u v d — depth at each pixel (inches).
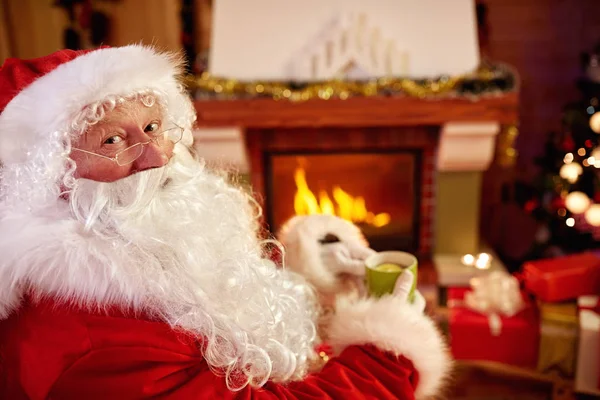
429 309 81.0
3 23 103.3
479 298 78.7
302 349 33.0
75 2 101.3
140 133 27.6
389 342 32.1
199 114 84.0
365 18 83.0
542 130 107.1
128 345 25.4
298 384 30.8
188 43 97.9
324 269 40.2
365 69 82.5
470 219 93.4
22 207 27.4
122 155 27.3
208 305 28.1
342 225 42.1
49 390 24.9
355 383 30.8
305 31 84.4
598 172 85.1
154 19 104.0
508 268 103.3
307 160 91.7
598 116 81.7
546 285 75.8
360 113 83.0
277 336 31.6
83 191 27.5
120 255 26.5
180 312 27.4
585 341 72.1
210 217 33.3
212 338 27.4
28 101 27.0
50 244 25.3
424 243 94.5
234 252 32.4
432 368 32.6
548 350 73.7
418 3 83.7
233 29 85.1
